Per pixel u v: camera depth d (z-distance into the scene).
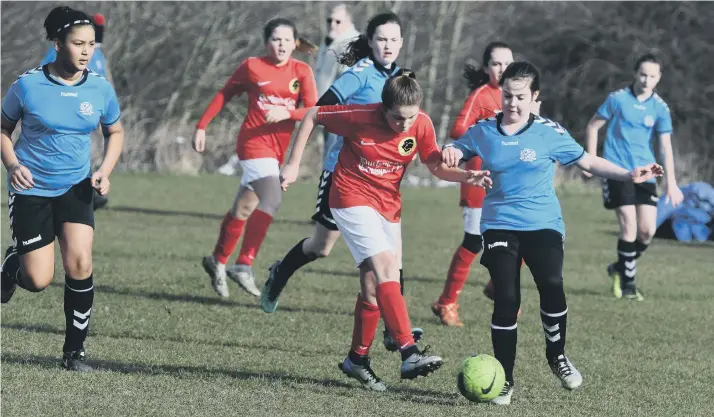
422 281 34.59
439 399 18.38
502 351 18.27
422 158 19.02
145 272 32.28
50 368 18.97
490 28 104.81
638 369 21.98
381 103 18.44
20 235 19.00
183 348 21.70
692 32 99.50
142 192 63.78
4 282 20.89
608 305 31.17
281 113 21.75
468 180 18.28
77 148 18.88
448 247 44.50
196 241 41.47
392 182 18.91
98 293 28.09
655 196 32.78
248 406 16.88
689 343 25.55
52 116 18.45
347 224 18.61
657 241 53.19
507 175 18.61
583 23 101.19
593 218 61.78
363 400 17.84
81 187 19.12
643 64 31.67
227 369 19.91
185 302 27.47
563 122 100.56
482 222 19.05
